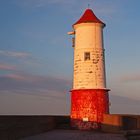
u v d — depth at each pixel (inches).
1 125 725.3
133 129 1176.2
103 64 1234.6
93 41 1227.9
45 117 1083.9
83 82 1205.7
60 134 979.3
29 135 917.2
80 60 1224.2
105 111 1196.5
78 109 1197.1
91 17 1252.5
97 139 877.2
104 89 1204.5
